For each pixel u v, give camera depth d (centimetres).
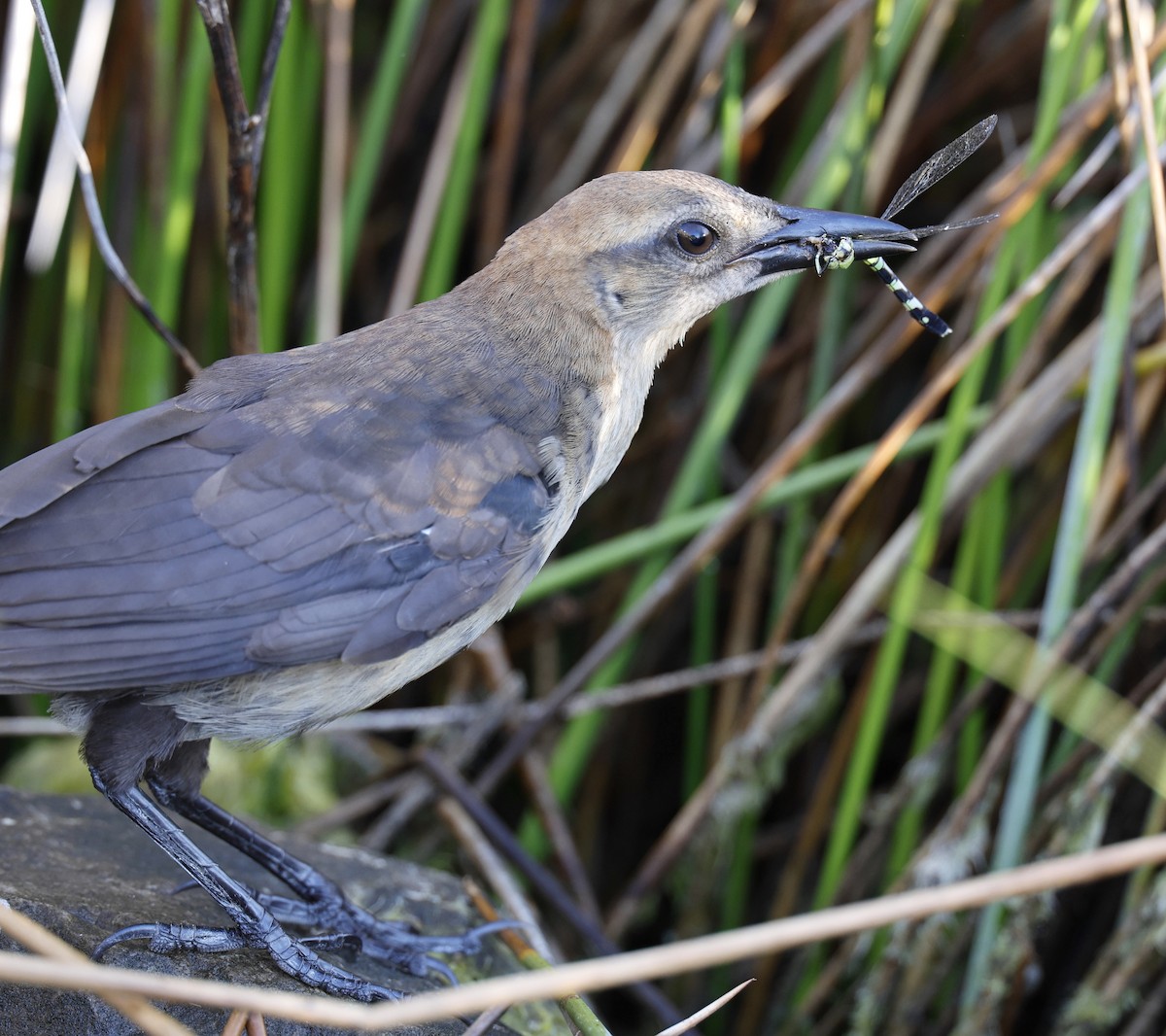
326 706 605
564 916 957
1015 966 793
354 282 1136
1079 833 792
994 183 862
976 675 883
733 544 1096
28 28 793
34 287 1030
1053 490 935
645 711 1091
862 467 863
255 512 580
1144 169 740
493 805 1099
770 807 1069
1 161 798
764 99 938
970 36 1010
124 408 934
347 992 584
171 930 580
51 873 640
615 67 1121
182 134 855
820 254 685
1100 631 838
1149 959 782
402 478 600
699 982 1001
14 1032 543
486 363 641
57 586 559
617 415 679
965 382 786
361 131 1023
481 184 1141
